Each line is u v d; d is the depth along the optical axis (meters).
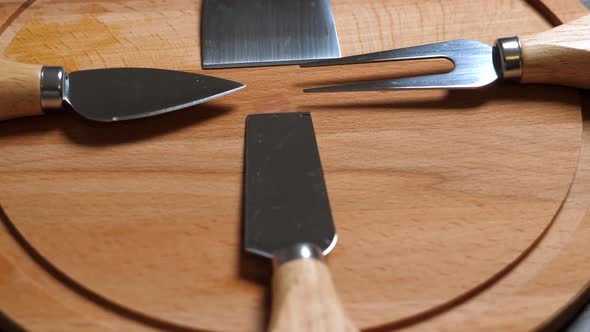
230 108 0.29
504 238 0.25
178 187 0.26
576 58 0.29
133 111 0.27
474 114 0.29
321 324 0.21
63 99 0.27
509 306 0.23
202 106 0.29
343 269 0.24
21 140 0.27
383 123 0.28
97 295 0.23
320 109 0.29
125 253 0.24
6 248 0.25
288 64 0.31
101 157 0.27
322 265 0.22
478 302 0.24
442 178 0.26
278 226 0.24
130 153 0.27
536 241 0.25
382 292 0.23
